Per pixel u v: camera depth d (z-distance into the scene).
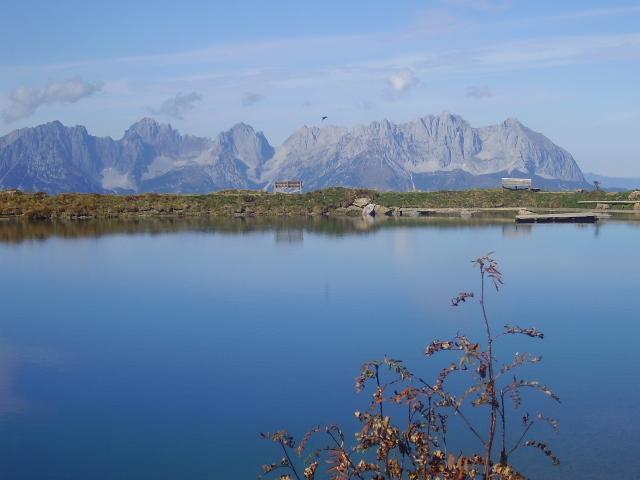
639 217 98.19
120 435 18.80
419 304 35.34
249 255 56.53
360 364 24.48
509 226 85.75
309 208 115.25
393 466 8.30
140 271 47.78
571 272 46.28
